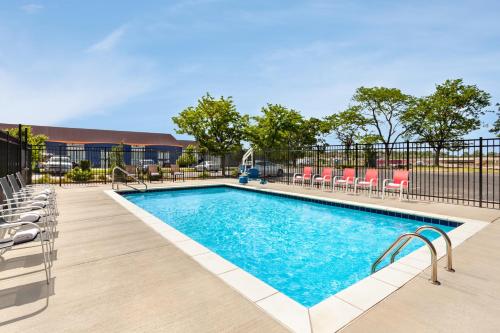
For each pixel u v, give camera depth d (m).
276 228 7.17
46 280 3.07
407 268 3.43
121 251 4.07
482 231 5.16
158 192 12.27
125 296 2.72
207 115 21.06
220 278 3.14
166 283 3.02
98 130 42.62
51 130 38.28
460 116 33.47
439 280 3.10
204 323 2.27
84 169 16.55
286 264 4.86
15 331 2.14
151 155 35.84
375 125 37.94
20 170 10.53
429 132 35.22
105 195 9.86
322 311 2.46
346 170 11.58
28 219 4.04
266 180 16.30
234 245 5.86
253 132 23.67
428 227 3.29
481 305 2.57
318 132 38.75
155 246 4.31
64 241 4.54
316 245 5.84
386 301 2.64
